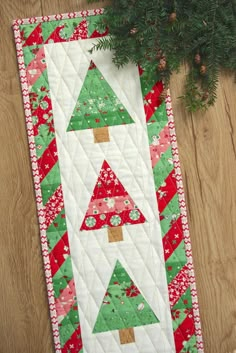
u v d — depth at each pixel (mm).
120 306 1338
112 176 1348
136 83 1354
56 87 1348
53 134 1346
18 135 1356
